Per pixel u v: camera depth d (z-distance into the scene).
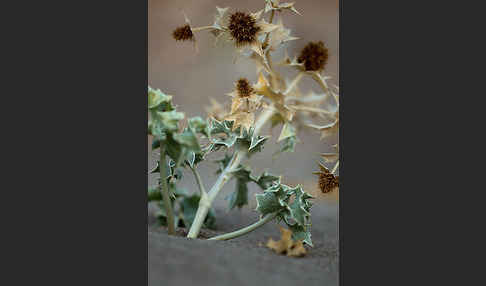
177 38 0.86
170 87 0.88
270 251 0.85
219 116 0.90
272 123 0.91
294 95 0.92
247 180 0.90
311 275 0.80
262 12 0.85
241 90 0.85
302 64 0.89
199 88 0.89
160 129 0.80
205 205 0.87
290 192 0.85
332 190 0.87
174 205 0.96
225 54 0.87
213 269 0.76
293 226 0.86
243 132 0.86
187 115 0.89
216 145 0.87
